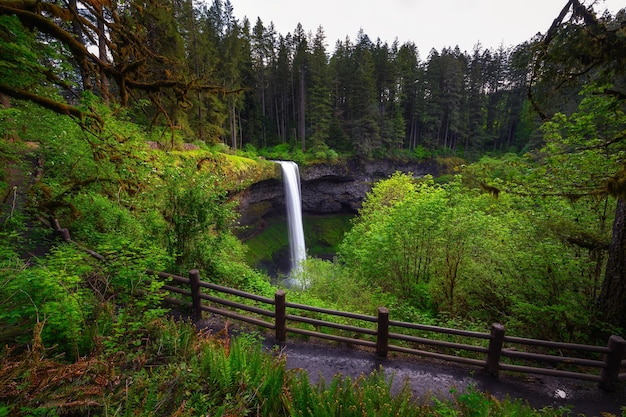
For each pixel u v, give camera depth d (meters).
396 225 9.41
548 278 6.01
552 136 5.50
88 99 5.38
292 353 5.09
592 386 4.61
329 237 38.81
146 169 6.01
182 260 6.65
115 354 3.07
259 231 30.72
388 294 8.73
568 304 5.50
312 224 39.50
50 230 5.90
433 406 3.71
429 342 4.80
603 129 5.30
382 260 9.79
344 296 8.29
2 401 2.16
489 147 49.94
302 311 6.68
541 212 6.36
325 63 41.31
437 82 46.12
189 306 5.74
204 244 6.83
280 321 5.24
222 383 3.15
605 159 4.70
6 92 3.53
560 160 5.04
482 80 51.75
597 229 6.16
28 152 6.28
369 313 7.14
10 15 3.15
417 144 48.25
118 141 6.01
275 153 37.28
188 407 2.72
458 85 45.28
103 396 2.42
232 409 2.86
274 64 43.91
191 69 20.20
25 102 4.75
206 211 6.49
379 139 40.56
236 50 29.11
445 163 43.12
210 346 3.52
